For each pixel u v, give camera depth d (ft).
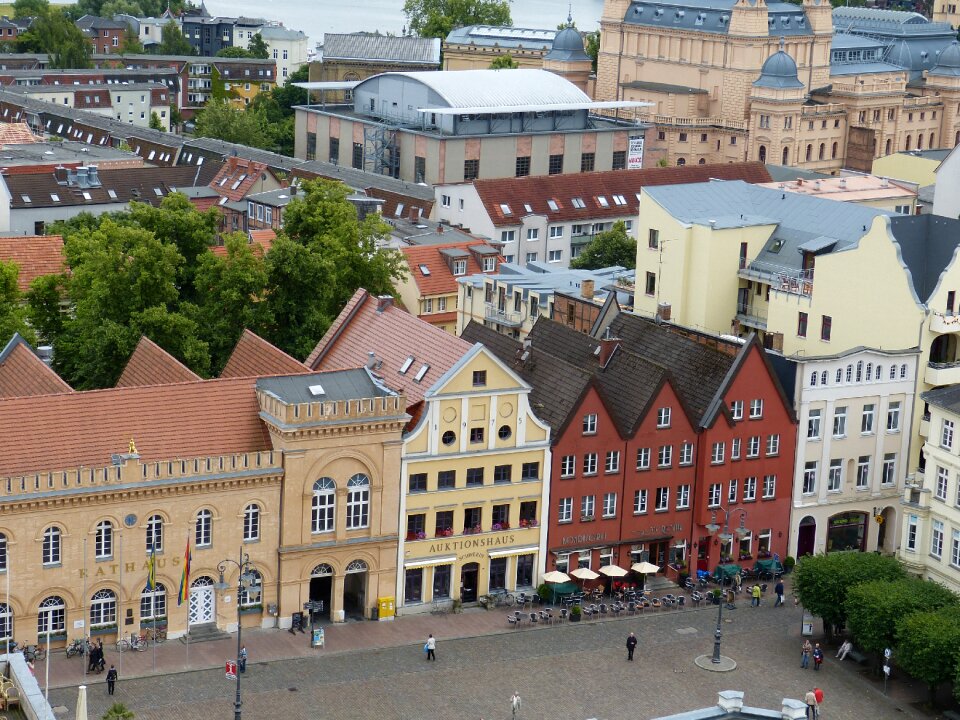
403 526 439.22
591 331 530.27
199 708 383.86
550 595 456.86
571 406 455.63
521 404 447.42
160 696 388.37
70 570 401.29
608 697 403.13
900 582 423.64
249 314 561.02
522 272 633.61
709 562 482.28
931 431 451.12
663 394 466.29
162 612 416.46
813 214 593.01
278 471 418.51
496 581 458.50
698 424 472.44
